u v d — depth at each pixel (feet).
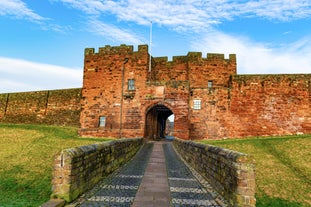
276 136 82.38
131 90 92.73
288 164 48.47
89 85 97.50
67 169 20.56
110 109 93.76
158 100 89.30
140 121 90.02
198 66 99.81
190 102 89.15
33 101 128.77
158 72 105.09
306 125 83.76
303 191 35.65
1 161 49.47
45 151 57.98
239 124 86.63
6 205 26.30
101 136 92.53
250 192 19.81
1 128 94.17
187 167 39.91
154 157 51.11
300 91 85.51
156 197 23.09
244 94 87.81
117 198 22.41
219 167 25.43
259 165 47.42
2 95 139.03
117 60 96.12
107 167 31.81
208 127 87.15
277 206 31.53
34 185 35.50
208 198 23.36
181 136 85.05
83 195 22.79
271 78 87.51
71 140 76.89
